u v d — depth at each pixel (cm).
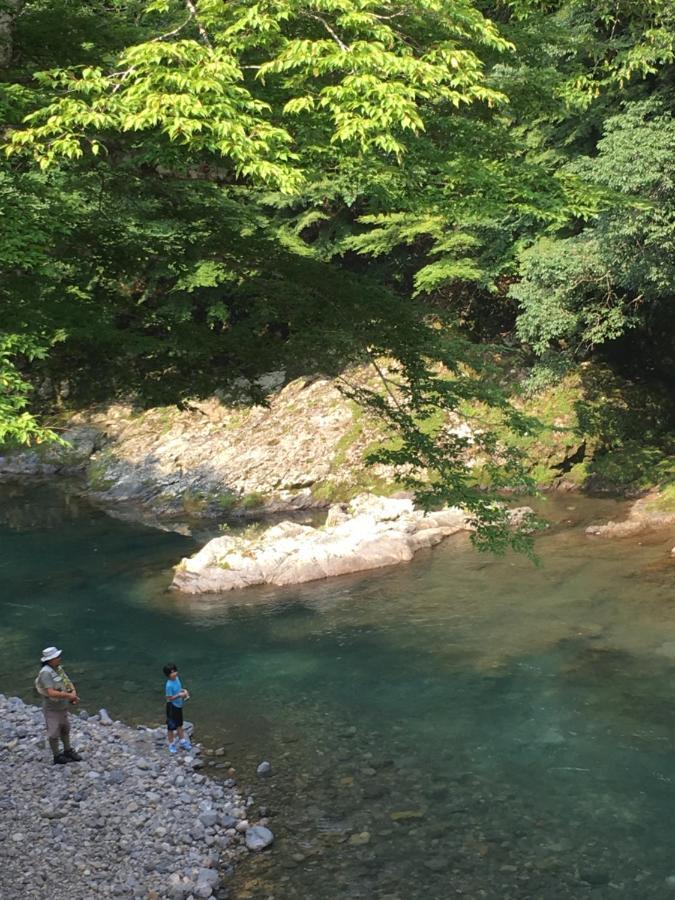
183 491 3325
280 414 3594
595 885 1007
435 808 1195
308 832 1155
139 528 3023
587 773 1266
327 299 1184
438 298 3922
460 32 777
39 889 1020
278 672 1730
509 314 3891
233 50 757
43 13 968
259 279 1216
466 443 1288
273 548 2434
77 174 1096
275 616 2069
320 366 1273
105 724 1525
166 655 1856
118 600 2239
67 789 1264
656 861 1048
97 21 1007
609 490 3066
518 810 1179
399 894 1009
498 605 2031
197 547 2741
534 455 3150
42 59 985
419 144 898
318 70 727
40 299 1028
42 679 1326
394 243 3288
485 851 1088
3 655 1880
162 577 2431
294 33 806
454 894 1004
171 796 1255
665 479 2962
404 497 3102
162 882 1041
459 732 1423
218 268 1241
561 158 3044
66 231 1016
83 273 1168
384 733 1438
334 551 2417
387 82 709
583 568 2248
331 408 3497
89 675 1762
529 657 1716
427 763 1326
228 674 1734
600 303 2925
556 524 2709
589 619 1894
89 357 1206
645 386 3494
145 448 3675
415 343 1195
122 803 1228
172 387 1215
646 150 2245
